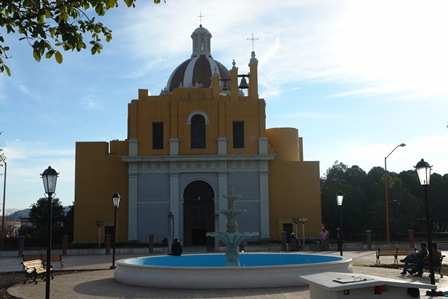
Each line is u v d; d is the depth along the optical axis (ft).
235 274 55.47
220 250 126.62
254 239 144.87
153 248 124.98
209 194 148.56
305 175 152.46
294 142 158.61
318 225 150.10
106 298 51.13
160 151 149.18
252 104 152.25
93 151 151.53
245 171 149.07
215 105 151.94
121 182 150.51
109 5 37.11
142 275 59.16
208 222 147.02
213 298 49.26
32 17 38.11
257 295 50.67
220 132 149.89
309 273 57.06
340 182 245.04
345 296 31.19
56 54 37.42
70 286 61.52
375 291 31.58
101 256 116.57
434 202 232.73
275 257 77.15
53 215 219.00
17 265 95.55
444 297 49.24
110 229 148.15
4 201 160.15
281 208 150.92
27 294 55.06
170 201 146.10
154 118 150.71
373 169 242.99
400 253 85.76
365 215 217.15
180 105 151.53
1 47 38.42
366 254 110.22
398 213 202.80
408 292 32.09
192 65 188.03
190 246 144.25
